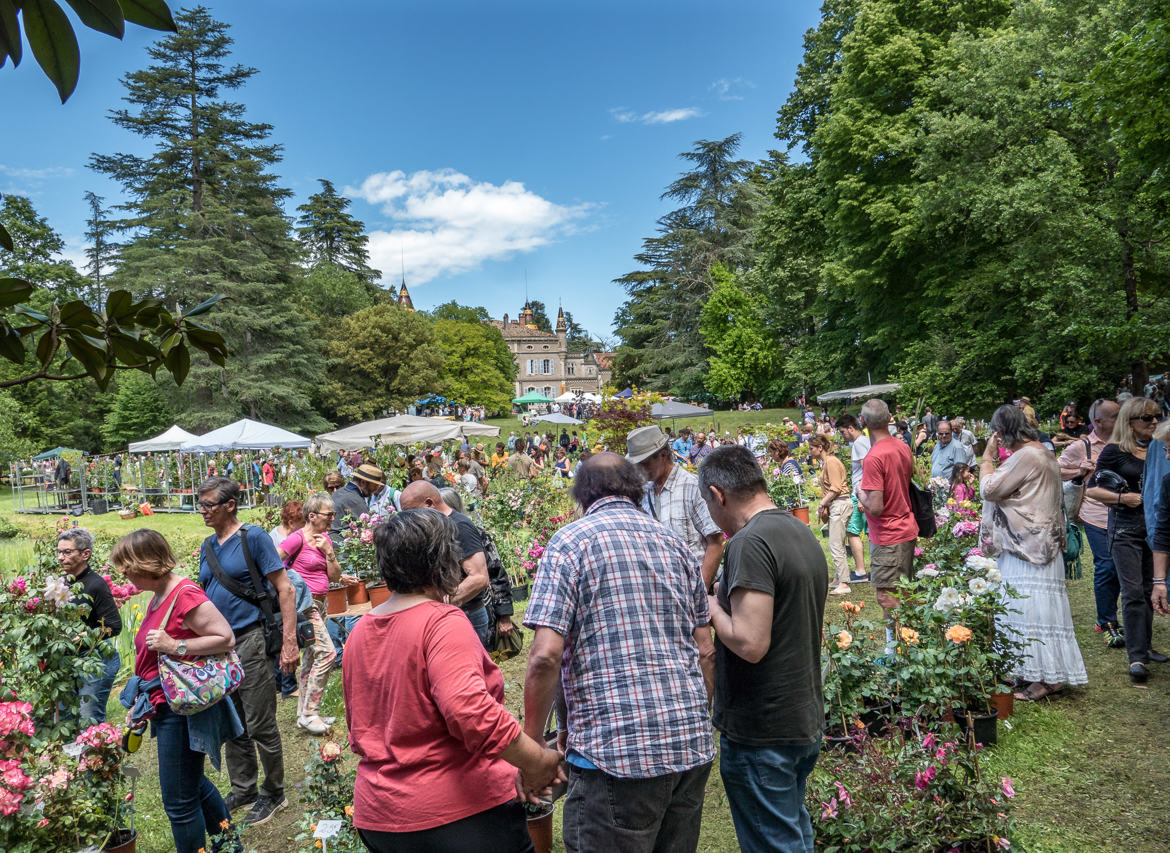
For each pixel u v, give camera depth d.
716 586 2.63
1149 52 12.41
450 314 90.19
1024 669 4.52
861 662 3.93
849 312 32.62
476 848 2.04
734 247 53.62
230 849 3.35
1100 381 20.66
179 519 20.88
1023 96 20.28
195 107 46.31
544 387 103.00
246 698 4.09
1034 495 4.51
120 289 1.35
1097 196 20.16
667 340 56.72
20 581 4.59
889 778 3.07
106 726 3.37
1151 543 4.22
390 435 18.88
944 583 4.45
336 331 55.16
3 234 1.22
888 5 24.73
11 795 2.96
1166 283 20.83
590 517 2.39
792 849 2.44
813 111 30.72
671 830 2.23
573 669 2.23
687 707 2.19
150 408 41.06
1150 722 4.11
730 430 37.81
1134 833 3.20
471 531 4.30
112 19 0.92
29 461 33.97
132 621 7.18
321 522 5.95
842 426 8.00
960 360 22.81
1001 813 3.01
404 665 2.09
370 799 2.09
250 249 44.41
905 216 23.14
